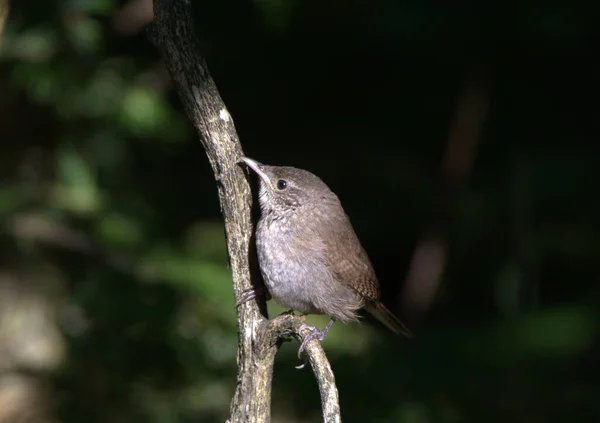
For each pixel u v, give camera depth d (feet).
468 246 44.60
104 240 38.27
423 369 37.06
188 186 45.11
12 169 39.81
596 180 43.01
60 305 36.81
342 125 47.26
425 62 46.14
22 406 33.83
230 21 44.29
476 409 35.32
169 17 17.56
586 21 42.65
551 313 40.06
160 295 36.04
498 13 44.09
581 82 46.26
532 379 36.73
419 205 44.98
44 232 37.65
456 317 44.62
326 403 16.20
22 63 37.04
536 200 43.21
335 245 23.31
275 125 47.06
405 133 47.11
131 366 35.76
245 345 18.19
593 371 36.99
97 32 37.42
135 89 38.93
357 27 44.62
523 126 46.55
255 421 17.80
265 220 23.00
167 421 34.24
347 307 24.20
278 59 46.14
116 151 40.55
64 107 38.27
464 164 44.68
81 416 34.04
